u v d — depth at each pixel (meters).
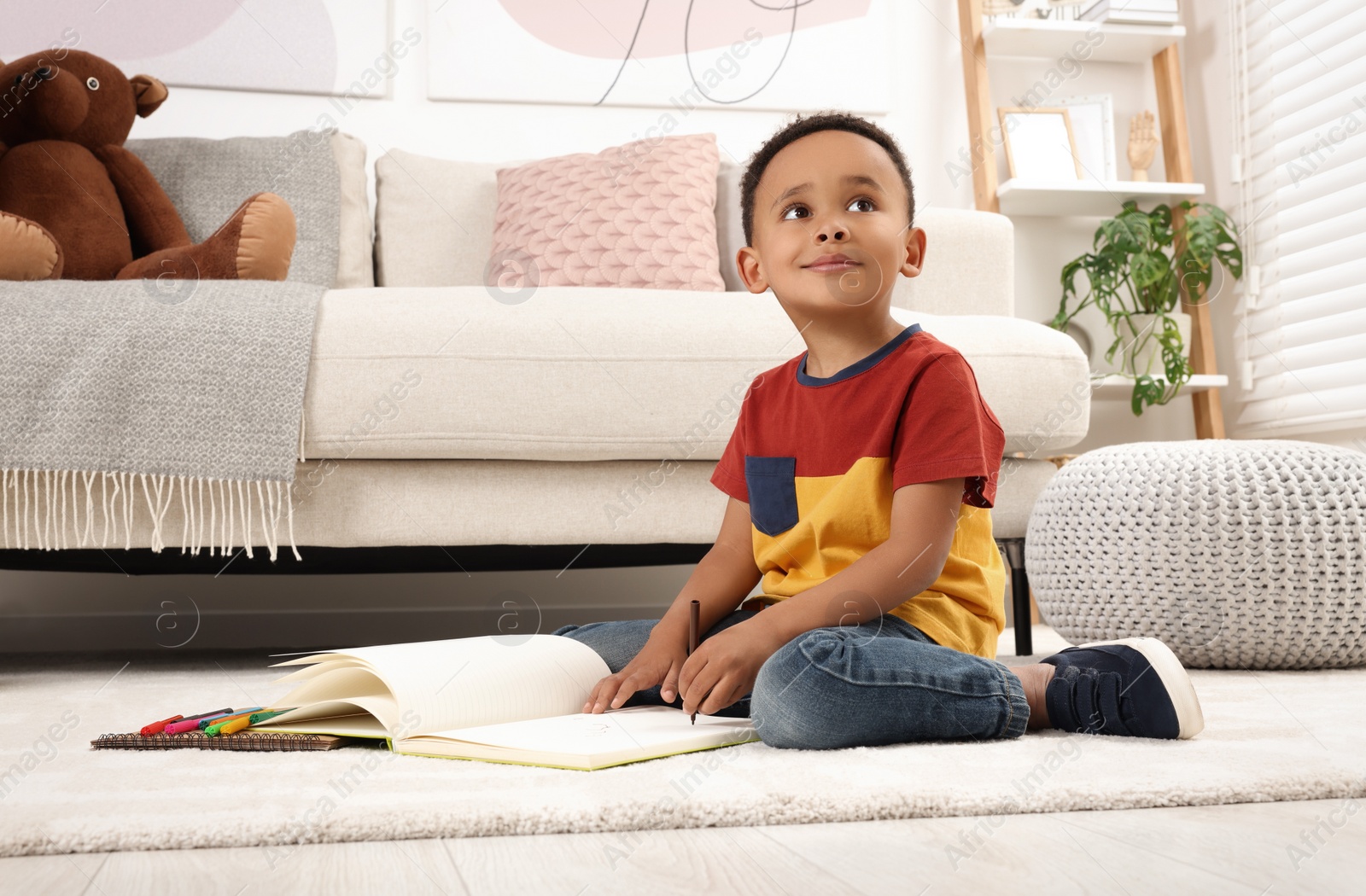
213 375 1.32
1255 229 2.52
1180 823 0.53
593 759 0.65
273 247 1.65
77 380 1.29
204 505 1.35
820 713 0.73
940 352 0.92
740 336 1.46
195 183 2.07
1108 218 2.63
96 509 1.33
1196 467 1.28
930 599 0.91
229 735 0.78
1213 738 0.76
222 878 0.45
